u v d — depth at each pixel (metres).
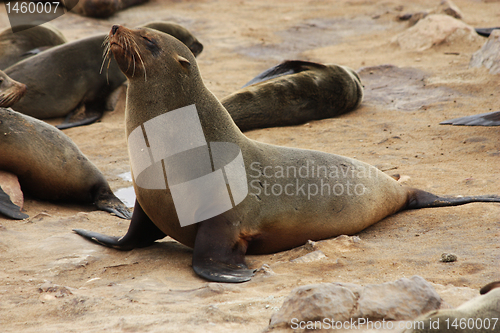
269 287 14.84
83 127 43.38
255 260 18.36
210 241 17.27
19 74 44.50
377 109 43.97
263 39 72.19
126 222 24.89
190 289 15.02
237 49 68.50
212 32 77.00
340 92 42.81
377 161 30.92
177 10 89.38
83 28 77.06
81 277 17.25
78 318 13.05
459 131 34.94
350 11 84.75
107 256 19.38
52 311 13.62
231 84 53.19
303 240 19.89
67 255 19.08
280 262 17.55
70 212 26.88
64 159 27.52
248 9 90.62
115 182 31.28
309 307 11.47
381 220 22.33
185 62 18.05
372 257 17.25
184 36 54.16
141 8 89.38
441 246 17.88
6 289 15.53
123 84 49.34
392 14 81.00
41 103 44.72
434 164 29.52
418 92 46.34
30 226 22.88
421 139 34.81
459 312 9.62
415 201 23.31
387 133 37.12
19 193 25.66
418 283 12.12
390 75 51.84
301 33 75.62
